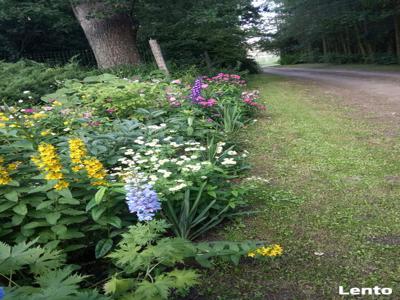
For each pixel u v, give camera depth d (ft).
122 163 13.52
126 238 8.03
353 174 14.56
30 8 45.50
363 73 62.13
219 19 42.04
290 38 142.82
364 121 23.07
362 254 9.40
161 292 6.68
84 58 51.98
